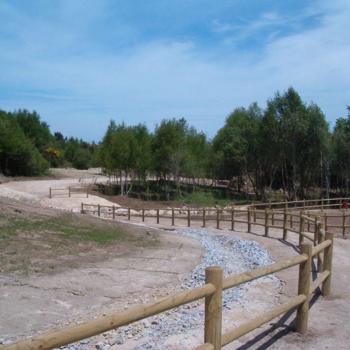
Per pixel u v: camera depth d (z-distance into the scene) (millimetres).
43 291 9930
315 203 44281
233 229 22531
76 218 19781
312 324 6660
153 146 55812
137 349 6098
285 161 51531
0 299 9148
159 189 59469
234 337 4684
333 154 50906
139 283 11188
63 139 146375
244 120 57375
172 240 18766
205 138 65312
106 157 56406
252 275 4984
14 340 7168
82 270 12117
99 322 3180
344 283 9320
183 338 6363
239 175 58469
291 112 47938
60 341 2914
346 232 21438
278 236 19188
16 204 19703
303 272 6266
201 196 51250
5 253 13055
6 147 68750
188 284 11227
